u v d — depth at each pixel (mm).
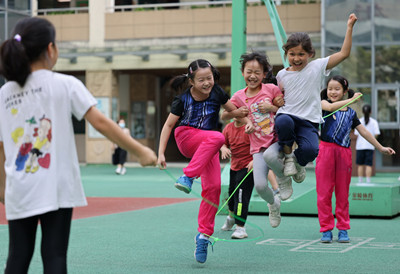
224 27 22562
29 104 2953
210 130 5188
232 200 7008
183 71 23703
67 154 2961
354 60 19781
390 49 19531
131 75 26234
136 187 13891
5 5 18469
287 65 8367
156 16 23234
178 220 8016
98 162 24531
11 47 2910
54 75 2990
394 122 19547
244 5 8375
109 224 7617
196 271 4797
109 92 24125
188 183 4891
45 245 2928
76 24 24062
